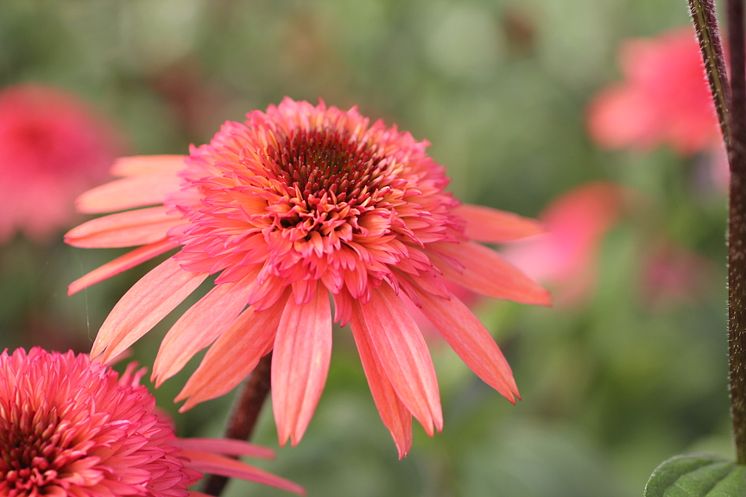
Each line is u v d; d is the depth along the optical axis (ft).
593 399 2.01
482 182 2.43
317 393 0.99
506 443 1.58
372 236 1.06
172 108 2.42
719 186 1.99
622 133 2.07
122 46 2.53
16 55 2.42
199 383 0.99
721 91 1.02
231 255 1.04
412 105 2.61
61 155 2.10
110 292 1.92
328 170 1.08
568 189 2.43
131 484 0.97
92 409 0.99
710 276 2.09
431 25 2.68
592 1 2.66
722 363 2.01
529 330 2.01
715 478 1.02
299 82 2.64
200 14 2.65
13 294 1.93
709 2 1.01
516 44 2.55
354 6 2.69
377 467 1.49
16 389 1.00
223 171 1.07
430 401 1.01
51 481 0.97
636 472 1.89
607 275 2.01
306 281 1.03
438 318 1.06
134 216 1.09
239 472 1.05
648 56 2.12
